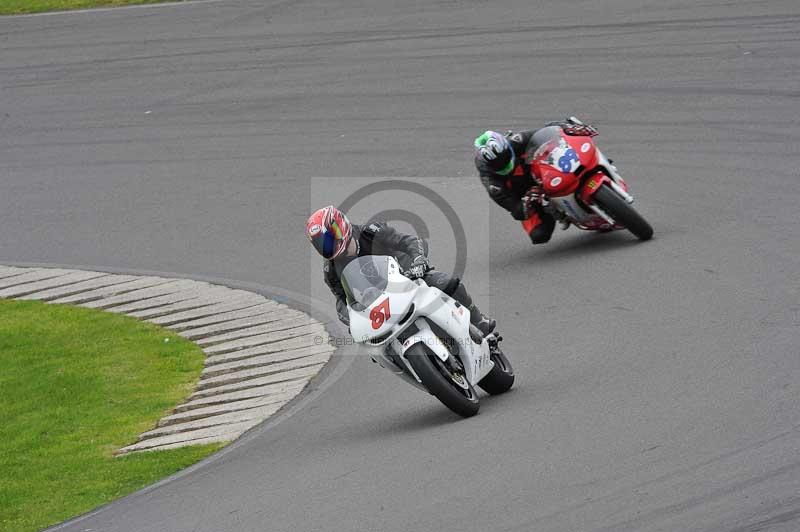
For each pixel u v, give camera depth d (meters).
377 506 24.44
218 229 55.06
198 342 42.50
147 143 69.12
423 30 79.56
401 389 34.28
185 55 83.19
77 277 52.00
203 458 31.42
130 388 38.81
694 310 34.44
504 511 22.78
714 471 22.84
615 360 31.83
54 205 62.28
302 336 41.44
